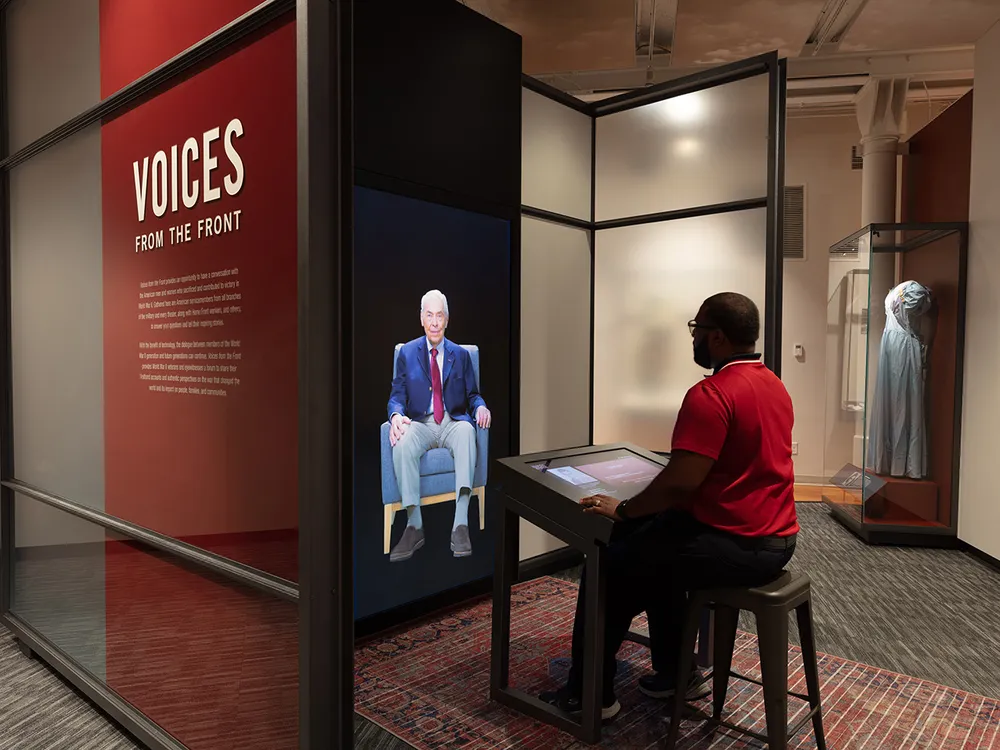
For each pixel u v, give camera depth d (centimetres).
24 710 238
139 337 212
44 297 261
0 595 293
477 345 342
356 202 284
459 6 325
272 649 170
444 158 320
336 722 160
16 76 276
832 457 586
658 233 389
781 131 338
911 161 616
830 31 543
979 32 545
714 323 217
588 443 419
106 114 223
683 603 242
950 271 476
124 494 221
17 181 275
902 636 316
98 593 236
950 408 477
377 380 298
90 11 229
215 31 178
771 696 192
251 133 169
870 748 219
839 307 572
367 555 298
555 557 400
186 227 192
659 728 229
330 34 155
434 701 246
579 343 411
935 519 483
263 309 168
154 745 203
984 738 226
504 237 354
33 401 271
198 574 192
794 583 202
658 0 491
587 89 635
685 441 198
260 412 170
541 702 236
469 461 341
